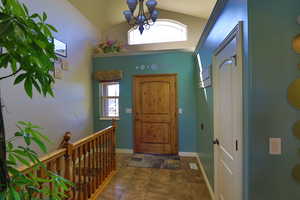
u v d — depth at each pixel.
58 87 3.06
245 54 1.19
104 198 2.32
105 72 4.19
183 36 4.78
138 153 4.23
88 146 2.24
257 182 1.14
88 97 4.15
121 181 2.79
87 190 2.21
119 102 4.30
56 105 3.01
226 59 1.66
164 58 4.13
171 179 2.86
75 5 3.53
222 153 1.87
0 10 0.56
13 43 0.52
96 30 4.66
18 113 2.29
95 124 4.39
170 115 4.14
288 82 1.11
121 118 4.30
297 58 1.10
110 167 2.97
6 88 2.13
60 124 3.11
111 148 3.01
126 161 3.68
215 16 1.94
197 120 3.79
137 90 4.25
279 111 1.12
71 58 3.46
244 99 1.22
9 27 0.46
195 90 3.95
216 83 2.06
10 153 0.75
